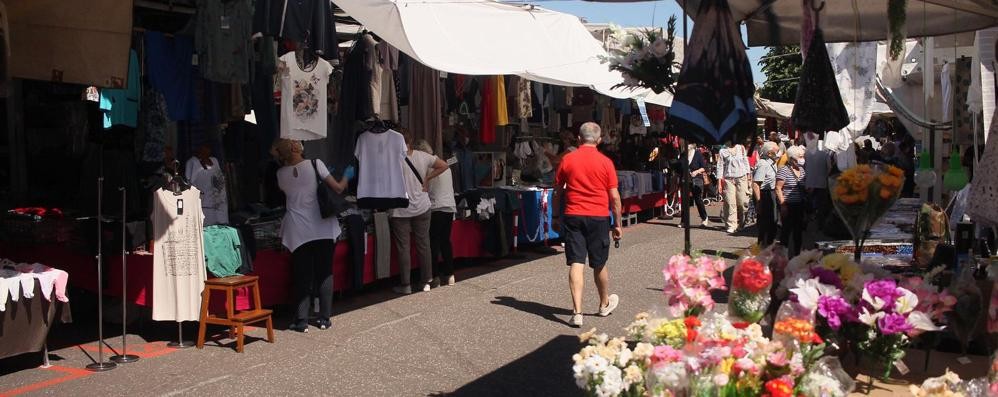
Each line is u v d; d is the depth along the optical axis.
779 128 25.42
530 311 8.36
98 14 5.75
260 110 8.18
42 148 8.73
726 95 4.12
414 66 10.28
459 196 10.97
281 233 7.62
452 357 6.67
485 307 8.58
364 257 9.07
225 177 8.53
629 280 10.14
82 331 7.66
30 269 6.45
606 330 7.52
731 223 15.20
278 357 6.70
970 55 11.44
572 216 7.66
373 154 8.23
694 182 16.48
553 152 14.77
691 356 2.89
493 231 11.21
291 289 8.20
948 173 9.67
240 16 7.16
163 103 7.57
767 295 3.54
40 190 8.77
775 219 12.40
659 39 4.55
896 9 4.70
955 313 3.62
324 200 7.43
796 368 2.86
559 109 14.69
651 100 11.44
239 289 7.54
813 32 5.02
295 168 7.45
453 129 11.80
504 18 10.30
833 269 3.58
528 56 9.95
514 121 12.91
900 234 7.47
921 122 11.49
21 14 5.59
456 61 8.54
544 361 6.52
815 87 4.96
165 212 6.93
